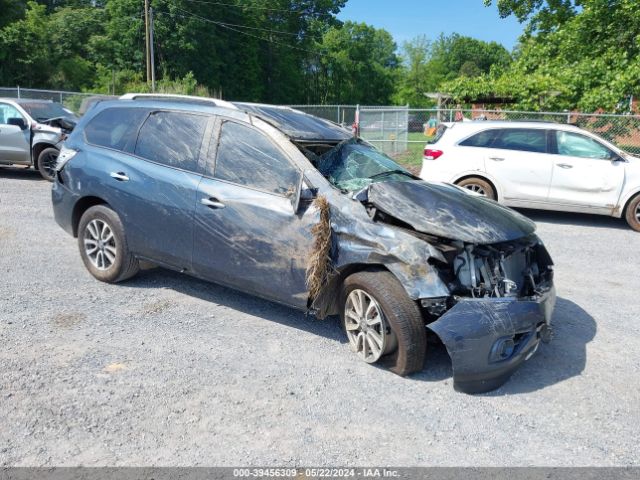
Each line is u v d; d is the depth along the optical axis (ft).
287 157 15.15
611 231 31.53
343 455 10.58
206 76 179.73
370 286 13.33
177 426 11.23
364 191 14.34
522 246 14.34
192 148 16.65
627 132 48.60
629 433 11.69
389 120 65.57
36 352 13.94
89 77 147.33
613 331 17.10
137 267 18.33
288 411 11.94
